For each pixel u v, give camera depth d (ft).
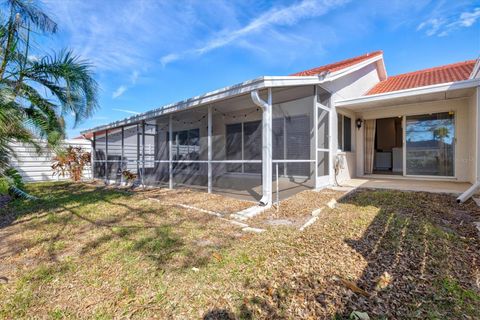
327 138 22.81
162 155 29.68
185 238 11.14
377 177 28.04
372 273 7.82
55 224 13.80
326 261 8.64
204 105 20.83
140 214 15.44
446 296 6.62
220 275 7.99
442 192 18.10
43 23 16.21
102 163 36.63
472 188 15.97
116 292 7.31
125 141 33.58
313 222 12.85
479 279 7.30
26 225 13.78
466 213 13.39
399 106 26.53
